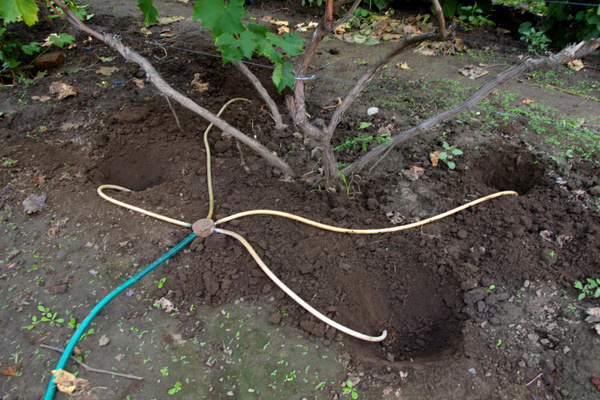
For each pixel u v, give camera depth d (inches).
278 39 83.7
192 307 96.3
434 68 181.6
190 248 108.7
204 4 79.0
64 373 81.2
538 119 145.5
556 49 192.7
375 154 115.5
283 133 145.3
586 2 177.5
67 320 93.0
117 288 98.0
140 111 152.6
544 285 96.3
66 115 151.3
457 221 114.9
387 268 105.6
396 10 236.7
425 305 101.0
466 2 221.9
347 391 81.2
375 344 95.0
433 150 135.9
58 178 127.8
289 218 115.9
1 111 151.8
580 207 112.0
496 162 135.1
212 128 148.1
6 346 88.2
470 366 84.0
